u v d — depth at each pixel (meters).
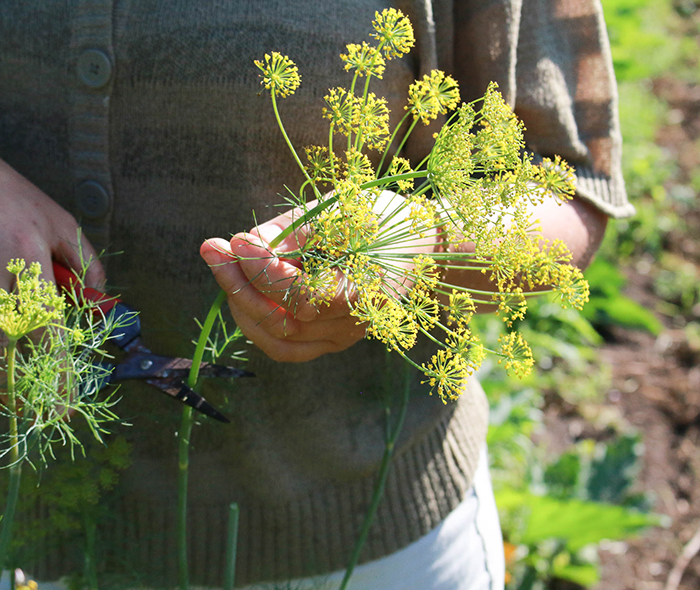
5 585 1.05
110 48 0.95
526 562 2.78
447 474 1.20
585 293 0.66
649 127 5.70
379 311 0.65
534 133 1.07
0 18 0.97
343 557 1.14
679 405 3.80
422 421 1.15
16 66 0.99
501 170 0.67
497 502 2.54
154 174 1.00
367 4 0.95
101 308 0.88
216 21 0.93
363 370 1.09
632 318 4.11
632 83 6.05
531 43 1.04
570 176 0.65
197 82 0.94
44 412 0.76
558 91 1.05
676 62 7.03
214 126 0.96
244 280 0.72
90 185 1.01
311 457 1.09
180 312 1.05
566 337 3.93
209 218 1.01
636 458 2.94
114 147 1.00
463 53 1.01
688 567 3.03
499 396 2.93
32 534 0.98
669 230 5.05
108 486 0.97
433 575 1.19
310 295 0.69
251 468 1.08
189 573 1.12
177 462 1.08
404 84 0.98
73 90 0.98
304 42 0.93
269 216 1.01
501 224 0.65
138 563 1.10
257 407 1.06
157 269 1.04
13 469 0.69
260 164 0.98
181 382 0.83
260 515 1.11
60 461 1.03
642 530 2.55
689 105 6.45
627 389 3.87
